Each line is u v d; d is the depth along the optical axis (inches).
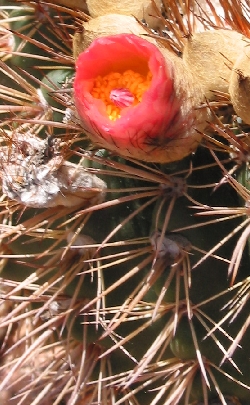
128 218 9.5
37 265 10.7
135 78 7.7
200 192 9.4
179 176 9.4
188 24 9.3
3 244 11.9
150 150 8.1
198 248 9.4
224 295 9.7
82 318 10.8
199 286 9.6
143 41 7.4
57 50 11.2
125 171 9.4
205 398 9.9
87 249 10.2
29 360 12.2
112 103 7.7
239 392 10.2
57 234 10.6
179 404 10.9
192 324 9.8
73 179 9.7
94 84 7.8
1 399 13.6
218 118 8.8
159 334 10.1
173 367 10.2
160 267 9.5
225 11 9.3
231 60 8.5
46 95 10.7
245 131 9.1
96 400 11.7
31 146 9.7
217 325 9.3
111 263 9.8
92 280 9.9
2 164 9.7
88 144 10.1
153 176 9.2
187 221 9.4
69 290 10.8
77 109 7.8
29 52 11.3
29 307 12.5
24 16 11.4
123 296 10.4
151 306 10.1
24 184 9.6
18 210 11.4
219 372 10.1
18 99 11.4
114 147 8.0
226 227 9.5
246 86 7.9
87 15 10.1
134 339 10.6
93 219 10.1
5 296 10.6
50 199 9.6
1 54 11.6
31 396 13.4
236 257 8.8
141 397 11.2
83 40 8.5
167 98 7.5
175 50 9.1
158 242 9.3
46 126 10.4
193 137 8.3
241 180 9.0
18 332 13.7
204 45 8.5
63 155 9.6
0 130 10.8
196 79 8.6
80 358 11.4
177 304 9.4
